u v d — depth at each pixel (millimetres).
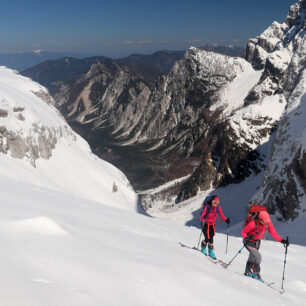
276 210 76125
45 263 5141
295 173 71812
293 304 6914
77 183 125875
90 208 14453
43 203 11477
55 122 146875
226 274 7809
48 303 3936
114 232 9258
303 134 77500
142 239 9305
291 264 13570
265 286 8008
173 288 5430
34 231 6562
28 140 118312
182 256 8172
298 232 56094
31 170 111062
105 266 5641
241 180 193500
